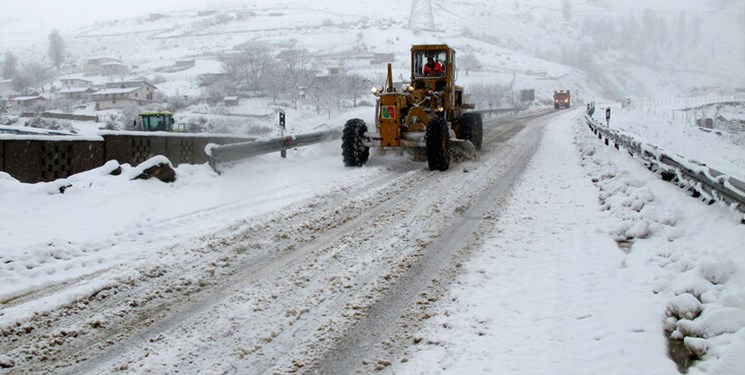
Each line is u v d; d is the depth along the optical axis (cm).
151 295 457
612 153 1172
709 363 330
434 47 1193
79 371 345
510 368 338
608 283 468
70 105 6347
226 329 399
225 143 1261
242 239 609
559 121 2897
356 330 397
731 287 416
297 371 345
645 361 343
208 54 11206
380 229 652
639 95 11300
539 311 418
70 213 685
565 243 584
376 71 7044
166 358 359
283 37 12862
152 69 9862
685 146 2259
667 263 490
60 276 496
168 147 1104
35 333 391
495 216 709
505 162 1205
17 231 605
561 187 891
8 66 9725
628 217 648
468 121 1318
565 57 12444
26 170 845
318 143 1314
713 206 625
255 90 5862
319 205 768
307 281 490
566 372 333
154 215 694
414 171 1064
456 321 406
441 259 544
